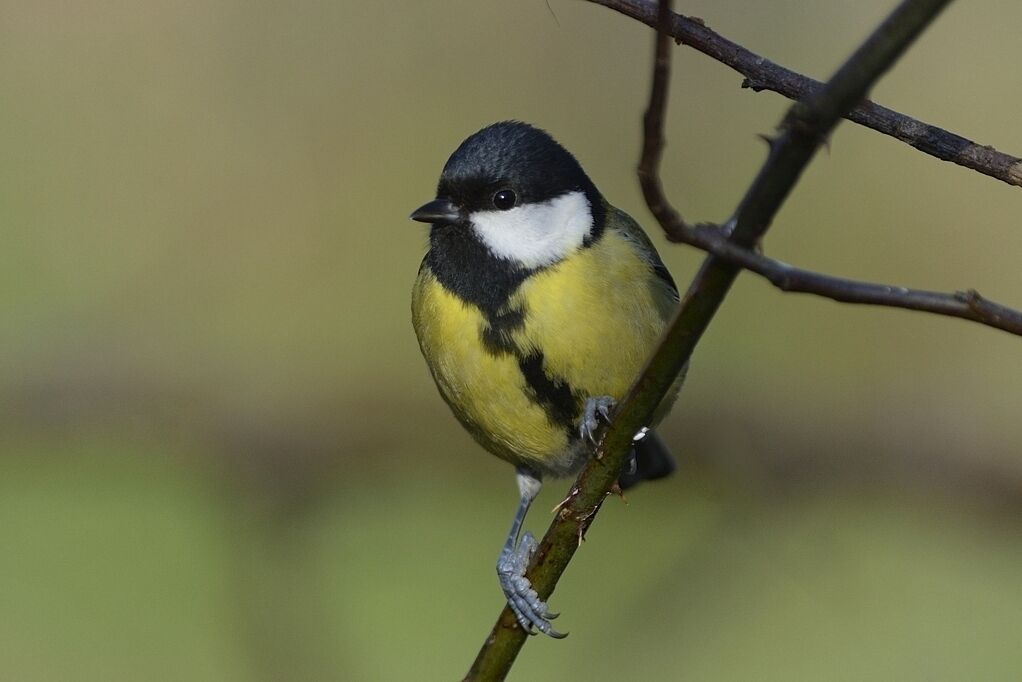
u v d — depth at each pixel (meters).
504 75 13.88
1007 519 10.77
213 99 13.95
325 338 12.58
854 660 9.73
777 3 13.64
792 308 12.84
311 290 13.10
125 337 12.27
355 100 13.87
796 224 13.13
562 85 13.80
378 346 12.37
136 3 14.23
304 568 10.75
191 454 11.52
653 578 10.35
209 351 12.19
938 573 10.43
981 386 11.75
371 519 11.20
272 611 10.33
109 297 12.66
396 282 13.06
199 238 13.35
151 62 14.06
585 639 9.90
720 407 11.34
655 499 11.06
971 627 9.99
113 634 10.17
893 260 12.90
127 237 13.34
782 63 13.54
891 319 12.60
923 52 13.51
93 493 11.42
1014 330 3.52
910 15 3.17
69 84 14.06
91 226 13.41
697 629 9.84
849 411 11.37
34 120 13.92
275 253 13.31
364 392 11.83
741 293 13.00
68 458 11.58
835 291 3.54
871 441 11.07
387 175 13.59
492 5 14.01
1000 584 10.39
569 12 13.90
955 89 13.23
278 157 13.67
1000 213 12.81
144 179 13.63
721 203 13.34
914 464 11.02
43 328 12.12
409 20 14.04
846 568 10.41
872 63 3.23
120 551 10.97
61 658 9.84
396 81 13.93
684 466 11.12
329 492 11.37
